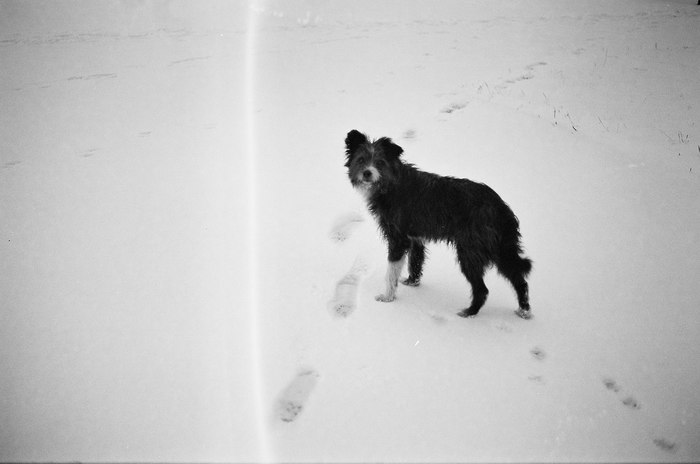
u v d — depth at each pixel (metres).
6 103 9.50
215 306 4.06
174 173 6.55
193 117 8.59
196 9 17.45
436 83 9.73
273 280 4.39
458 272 4.66
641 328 3.85
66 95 9.94
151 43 13.96
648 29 15.20
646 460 2.78
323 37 14.34
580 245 4.93
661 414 3.10
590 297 4.20
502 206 3.83
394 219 4.08
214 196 5.95
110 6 17.47
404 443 2.82
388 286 4.12
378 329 3.78
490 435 2.89
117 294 4.24
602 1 20.33
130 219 5.48
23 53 12.98
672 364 3.50
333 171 6.45
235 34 14.89
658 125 8.13
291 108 8.73
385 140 4.17
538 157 6.73
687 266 4.62
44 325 3.87
